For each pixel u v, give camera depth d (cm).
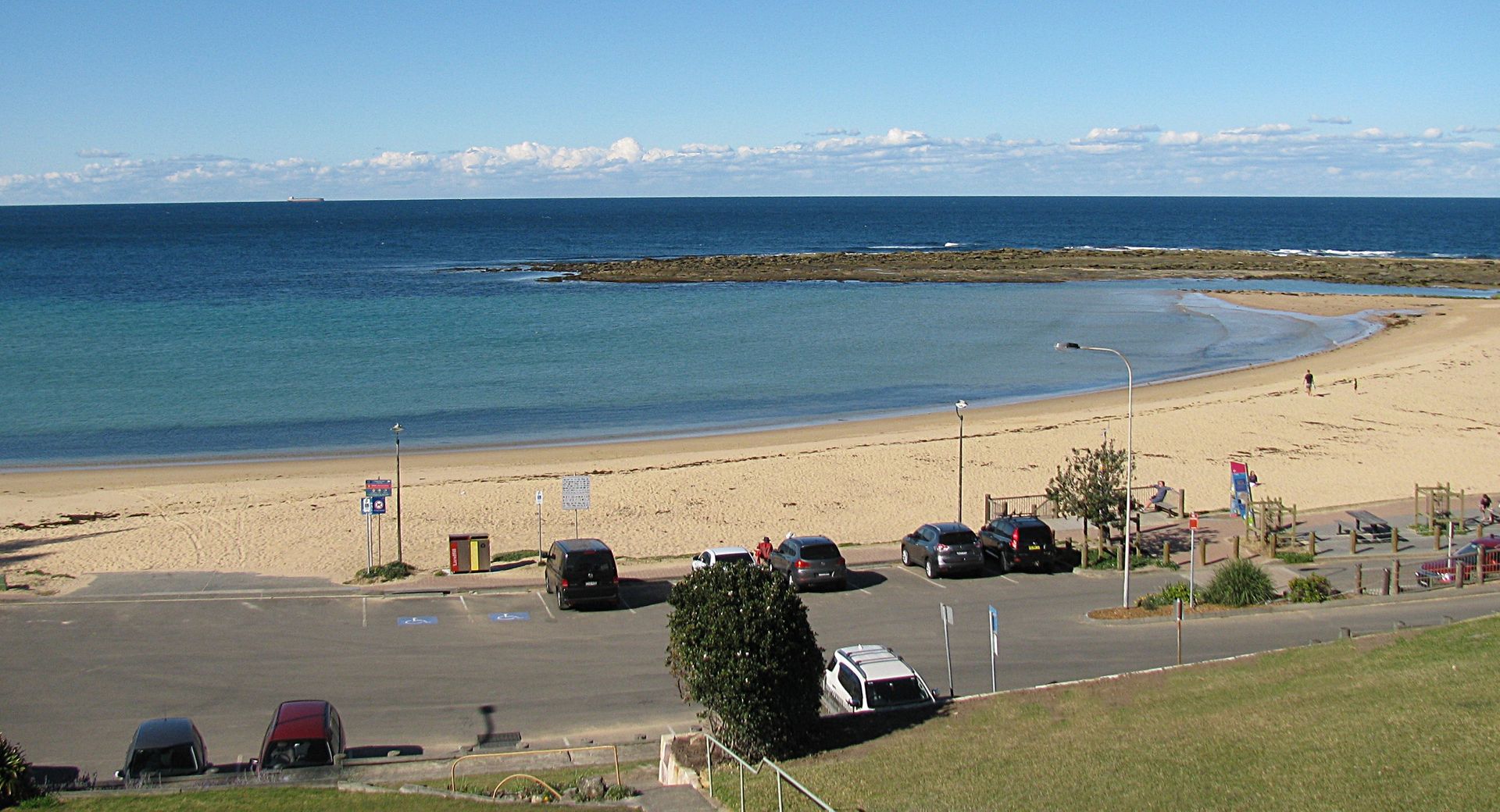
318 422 5728
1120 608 2805
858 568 3291
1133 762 1482
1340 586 2970
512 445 5209
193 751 1747
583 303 10981
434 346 8262
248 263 15938
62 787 1666
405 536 3619
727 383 6894
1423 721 1498
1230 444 4944
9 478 4556
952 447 4925
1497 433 5144
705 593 1716
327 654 2489
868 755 1633
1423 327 8806
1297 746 1468
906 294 11712
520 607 2873
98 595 2958
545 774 1741
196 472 4669
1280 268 14250
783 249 19725
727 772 1585
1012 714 1805
